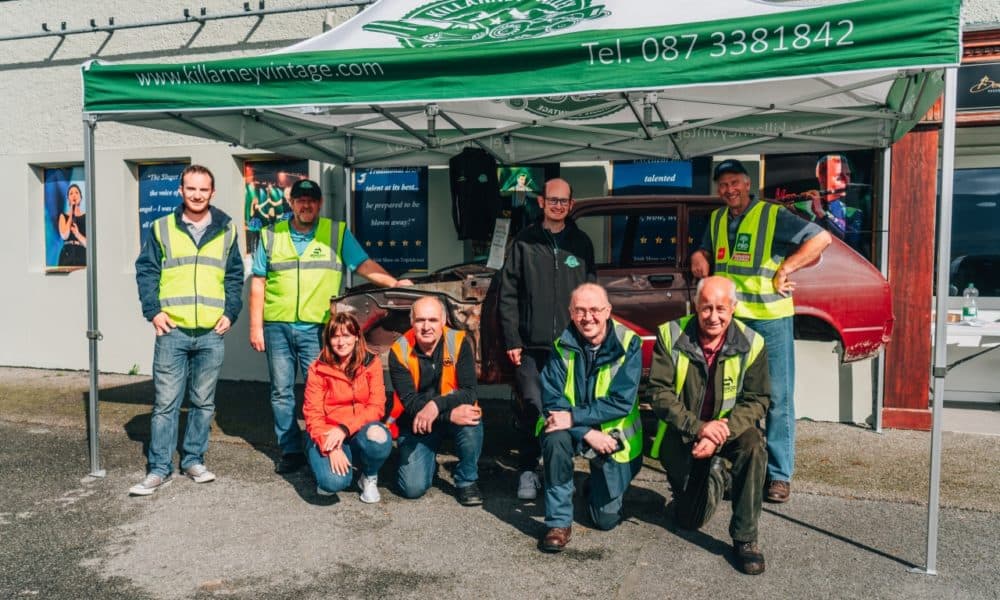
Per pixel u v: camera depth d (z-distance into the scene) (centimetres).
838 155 631
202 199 461
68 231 879
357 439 428
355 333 434
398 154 691
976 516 416
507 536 395
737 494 355
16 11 870
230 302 480
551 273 436
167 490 468
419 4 454
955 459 515
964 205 668
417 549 378
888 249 597
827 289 534
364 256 521
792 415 440
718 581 341
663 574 349
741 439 361
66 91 856
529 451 451
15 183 880
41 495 459
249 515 425
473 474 441
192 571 354
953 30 315
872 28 322
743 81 341
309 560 366
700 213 561
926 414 592
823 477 479
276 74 409
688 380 381
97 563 363
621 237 573
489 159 653
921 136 587
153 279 464
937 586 334
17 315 884
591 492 399
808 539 387
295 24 762
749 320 438
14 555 373
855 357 543
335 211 769
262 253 500
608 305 383
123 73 451
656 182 673
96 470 495
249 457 535
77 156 852
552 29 417
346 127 577
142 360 833
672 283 548
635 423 394
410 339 440
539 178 693
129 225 841
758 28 337
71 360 866
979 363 670
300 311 494
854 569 352
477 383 484
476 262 601
